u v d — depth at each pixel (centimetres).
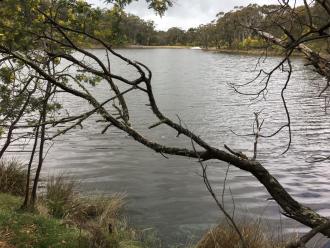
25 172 928
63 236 604
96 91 3147
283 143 1595
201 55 11269
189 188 1035
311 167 1266
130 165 1249
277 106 2622
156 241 720
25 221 630
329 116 2216
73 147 1467
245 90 3559
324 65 260
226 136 1731
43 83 612
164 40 14150
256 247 582
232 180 1103
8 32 309
